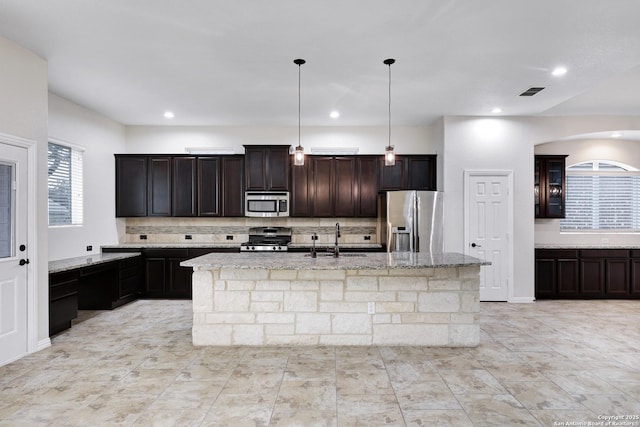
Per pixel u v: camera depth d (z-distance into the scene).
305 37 3.05
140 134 6.09
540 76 3.88
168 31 2.96
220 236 6.16
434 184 5.84
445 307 3.53
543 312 4.86
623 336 3.88
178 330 4.04
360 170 5.88
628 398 2.55
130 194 5.80
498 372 2.96
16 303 3.20
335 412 2.36
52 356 3.28
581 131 5.46
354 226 6.14
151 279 5.56
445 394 2.59
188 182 5.83
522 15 2.70
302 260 3.49
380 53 3.34
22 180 3.25
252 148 5.78
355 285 3.51
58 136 4.63
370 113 5.34
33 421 2.25
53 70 3.76
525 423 2.24
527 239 5.48
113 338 3.77
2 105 3.06
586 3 2.54
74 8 2.63
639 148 6.26
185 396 2.56
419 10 2.64
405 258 3.64
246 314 3.51
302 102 4.82
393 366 3.06
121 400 2.50
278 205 5.72
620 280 5.65
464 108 5.07
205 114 5.41
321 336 3.51
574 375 2.91
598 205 6.25
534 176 5.95
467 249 5.43
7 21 2.80
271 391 2.63
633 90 4.50
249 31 2.96
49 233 4.48
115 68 3.71
